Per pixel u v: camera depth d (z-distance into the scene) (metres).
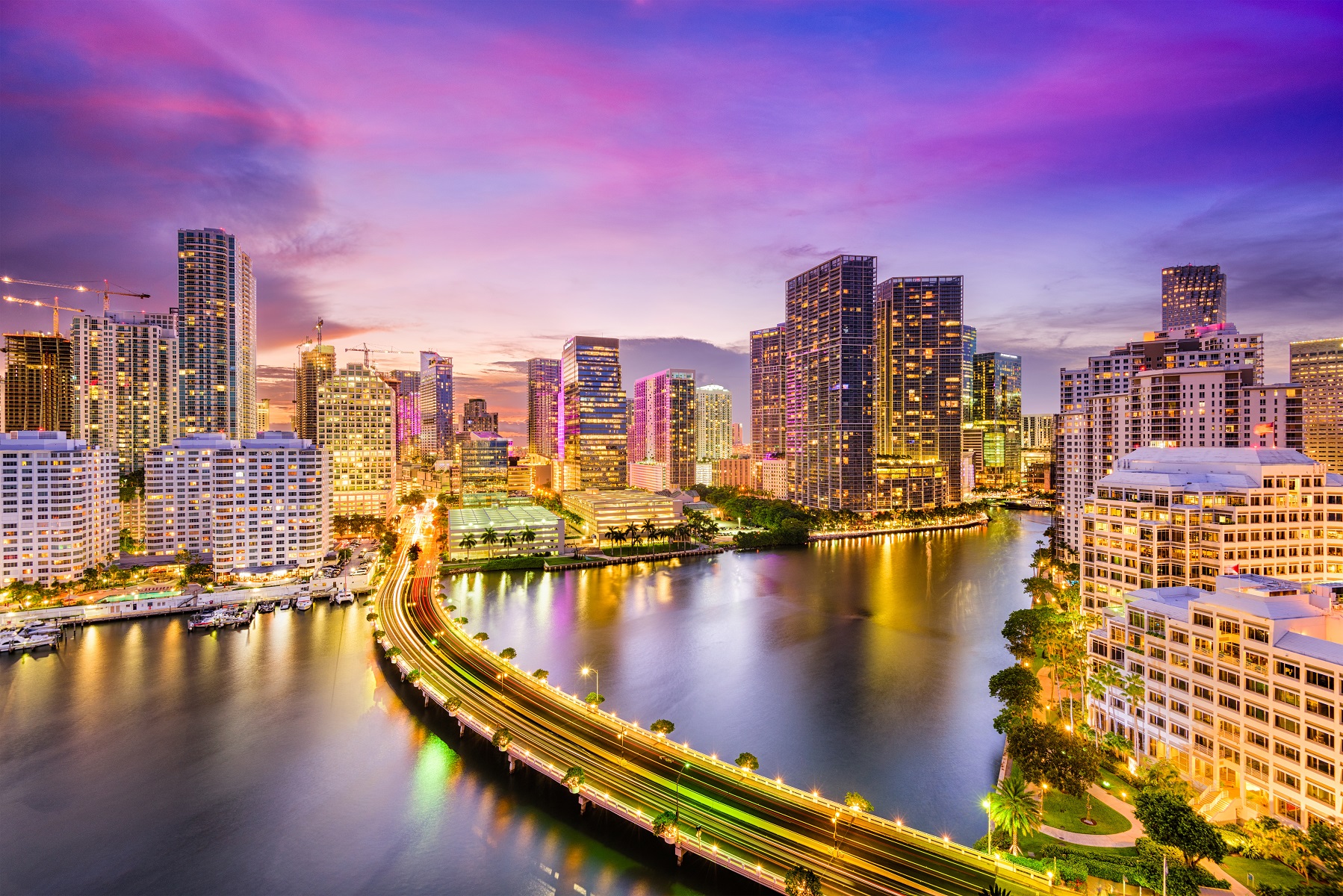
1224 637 102.94
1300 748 91.50
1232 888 82.31
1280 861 86.56
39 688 166.00
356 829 108.69
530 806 114.50
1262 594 105.56
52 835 108.06
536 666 181.50
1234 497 149.88
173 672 176.25
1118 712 121.44
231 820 111.31
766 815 102.31
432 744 136.62
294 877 97.62
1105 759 116.88
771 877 86.12
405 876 97.25
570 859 100.25
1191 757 106.56
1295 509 151.75
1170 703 111.00
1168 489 153.00
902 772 124.62
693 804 104.94
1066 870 84.69
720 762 119.75
